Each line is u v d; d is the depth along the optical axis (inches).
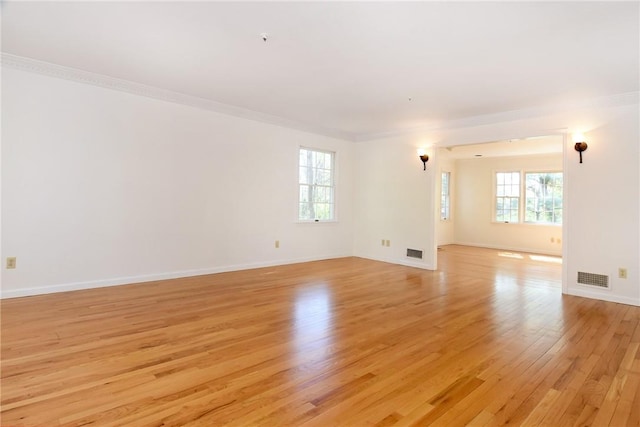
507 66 132.1
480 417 71.9
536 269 236.4
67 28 111.7
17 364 90.1
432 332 119.0
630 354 102.9
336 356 99.3
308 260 250.8
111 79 160.1
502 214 354.0
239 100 187.6
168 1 94.5
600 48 116.3
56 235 153.6
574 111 173.3
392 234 253.6
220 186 204.1
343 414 72.1
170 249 186.5
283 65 136.6
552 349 106.0
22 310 131.0
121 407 72.6
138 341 106.5
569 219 174.2
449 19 99.5
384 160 259.4
